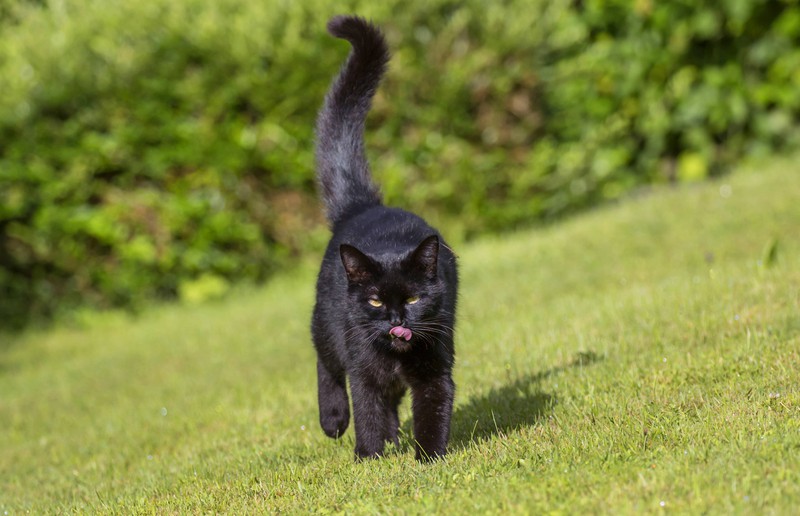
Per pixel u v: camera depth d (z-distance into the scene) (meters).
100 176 15.00
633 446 5.98
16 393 12.02
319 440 7.75
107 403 10.93
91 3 15.41
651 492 5.10
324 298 7.24
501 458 6.15
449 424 6.64
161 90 14.77
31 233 14.75
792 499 4.75
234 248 15.61
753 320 8.26
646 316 9.17
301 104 15.12
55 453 9.17
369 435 6.74
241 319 13.59
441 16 15.63
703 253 11.87
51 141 14.55
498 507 5.24
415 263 6.52
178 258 15.31
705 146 16.86
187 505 6.25
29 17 15.48
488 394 8.05
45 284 15.17
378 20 15.14
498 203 16.20
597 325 9.40
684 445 5.87
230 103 15.00
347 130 8.12
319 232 15.60
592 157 16.45
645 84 16.59
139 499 6.60
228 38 14.85
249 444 8.14
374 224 7.30
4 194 14.48
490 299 12.02
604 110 16.41
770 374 6.90
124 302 15.49
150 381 11.56
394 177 15.29
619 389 7.34
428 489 5.74
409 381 6.68
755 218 12.79
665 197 14.90
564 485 5.38
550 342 9.16
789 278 9.35
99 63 14.75
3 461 9.20
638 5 16.23
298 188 15.56
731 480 5.09
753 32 16.58
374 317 6.55
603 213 15.17
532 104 16.08
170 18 14.83
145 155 14.90
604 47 16.33
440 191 15.55
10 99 14.32
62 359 13.52
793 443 5.51
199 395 10.30
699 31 16.27
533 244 14.19
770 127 16.83
